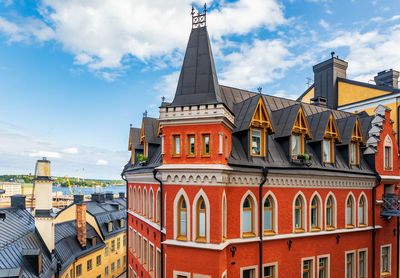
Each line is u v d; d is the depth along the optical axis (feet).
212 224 45.27
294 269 56.95
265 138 57.52
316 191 61.26
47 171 99.50
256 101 56.95
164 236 56.34
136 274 80.59
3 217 93.20
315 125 67.77
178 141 49.52
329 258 61.82
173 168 47.57
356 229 66.44
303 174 58.54
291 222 57.62
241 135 56.95
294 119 61.16
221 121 45.60
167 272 47.73
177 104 49.29
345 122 72.38
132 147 87.40
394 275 74.08
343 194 65.72
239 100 66.33
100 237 146.30
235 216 51.13
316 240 60.49
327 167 64.39
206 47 52.44
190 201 46.85
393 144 76.89
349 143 68.95
